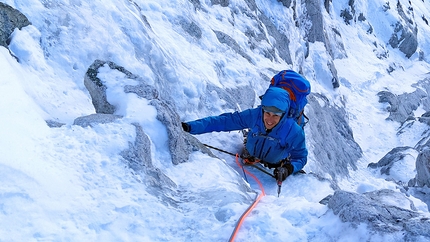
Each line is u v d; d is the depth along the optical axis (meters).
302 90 5.03
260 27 10.35
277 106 4.63
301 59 13.27
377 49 23.52
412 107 20.92
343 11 22.98
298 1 14.90
